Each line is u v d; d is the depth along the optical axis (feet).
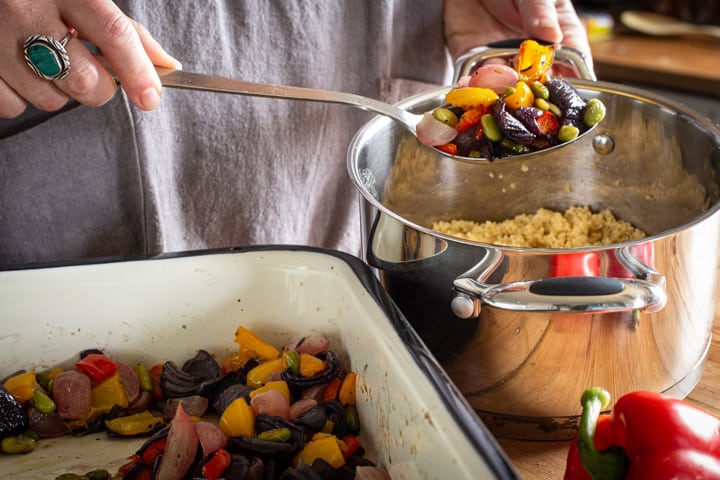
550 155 3.39
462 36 3.81
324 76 3.53
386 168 3.18
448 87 3.21
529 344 2.29
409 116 2.95
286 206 3.63
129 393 2.56
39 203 3.09
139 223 3.23
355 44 3.63
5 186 3.03
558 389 2.36
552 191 3.51
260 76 3.35
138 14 2.96
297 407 2.45
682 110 3.00
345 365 2.57
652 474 1.76
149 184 3.15
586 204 3.51
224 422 2.35
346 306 2.52
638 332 2.28
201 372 2.60
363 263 2.56
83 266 2.60
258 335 2.70
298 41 3.38
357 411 2.48
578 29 3.69
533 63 3.02
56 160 3.04
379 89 3.73
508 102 2.90
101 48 2.47
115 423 2.49
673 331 2.37
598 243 3.44
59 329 2.62
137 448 2.45
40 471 2.36
